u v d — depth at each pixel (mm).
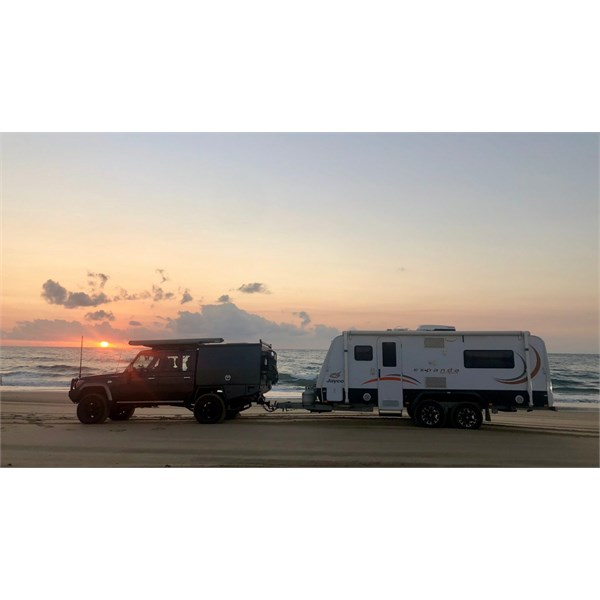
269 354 14492
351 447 10562
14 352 63031
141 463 9102
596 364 50125
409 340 13219
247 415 15734
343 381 13258
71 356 59469
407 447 10578
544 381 12703
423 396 13070
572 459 9656
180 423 13703
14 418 14766
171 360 13578
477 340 13031
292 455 9781
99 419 13453
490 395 12836
